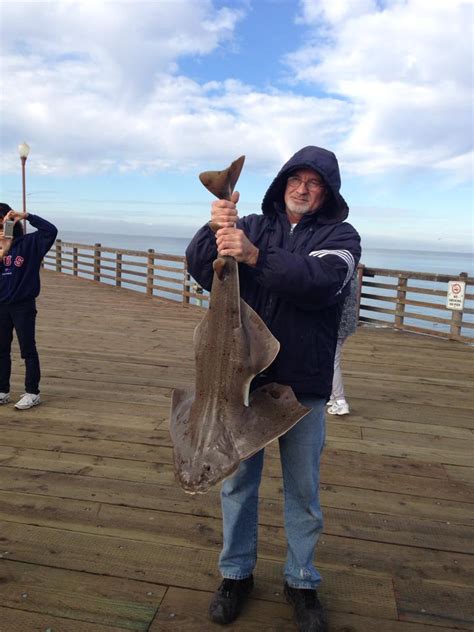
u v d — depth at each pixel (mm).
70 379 6078
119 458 4031
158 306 11938
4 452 4066
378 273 9828
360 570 2756
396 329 9688
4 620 2303
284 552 2883
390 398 5770
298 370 2143
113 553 2816
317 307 2066
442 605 2508
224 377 1998
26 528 3029
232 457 1870
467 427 4957
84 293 13703
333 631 2320
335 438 4578
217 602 2352
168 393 5672
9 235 4656
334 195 2150
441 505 3486
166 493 3502
